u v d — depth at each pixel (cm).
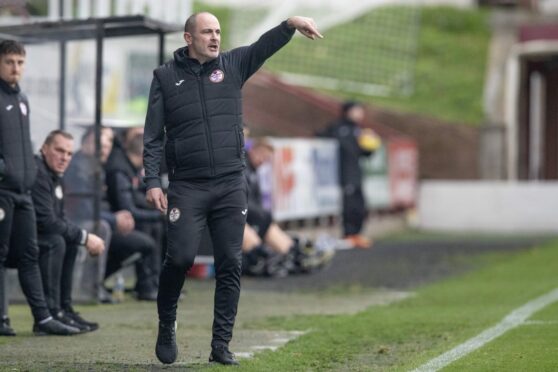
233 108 2217
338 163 6166
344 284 4209
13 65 2656
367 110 8294
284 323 3028
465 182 8038
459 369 2206
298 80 8869
